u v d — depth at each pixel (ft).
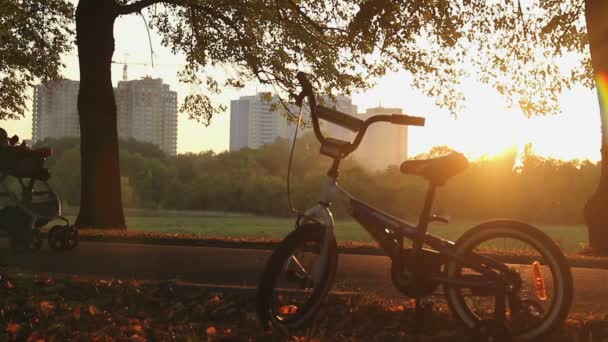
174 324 18.31
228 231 150.61
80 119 62.44
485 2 59.41
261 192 268.62
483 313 17.31
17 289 22.06
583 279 25.77
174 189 293.84
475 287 15.66
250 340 16.22
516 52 61.67
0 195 32.35
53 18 75.72
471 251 15.93
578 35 59.52
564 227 167.94
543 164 186.50
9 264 28.63
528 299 15.79
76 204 270.67
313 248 16.51
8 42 73.82
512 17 59.72
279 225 184.03
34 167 32.37
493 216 113.91
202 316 19.31
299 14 65.98
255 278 25.67
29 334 16.75
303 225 16.43
